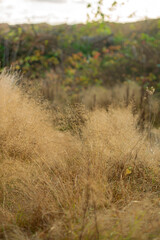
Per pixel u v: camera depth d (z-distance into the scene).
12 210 2.36
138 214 1.97
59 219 2.10
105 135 3.52
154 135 4.24
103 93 6.83
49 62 8.57
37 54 8.41
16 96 4.09
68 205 2.29
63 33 9.41
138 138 3.59
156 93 6.16
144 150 3.29
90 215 2.12
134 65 8.99
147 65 8.83
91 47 9.89
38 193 2.39
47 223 2.11
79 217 2.10
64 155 3.27
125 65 9.05
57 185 2.55
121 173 2.78
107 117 4.21
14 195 2.60
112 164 3.03
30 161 3.32
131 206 2.24
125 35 10.40
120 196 2.56
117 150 3.21
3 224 2.12
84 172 2.67
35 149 3.39
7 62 7.95
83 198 2.24
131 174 2.97
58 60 8.88
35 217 2.16
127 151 3.16
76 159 3.13
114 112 4.50
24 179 2.76
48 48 8.84
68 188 2.46
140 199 2.47
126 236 1.86
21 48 8.38
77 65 8.94
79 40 9.81
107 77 8.61
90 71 8.87
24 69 7.84
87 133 3.55
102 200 2.30
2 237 1.99
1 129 3.55
